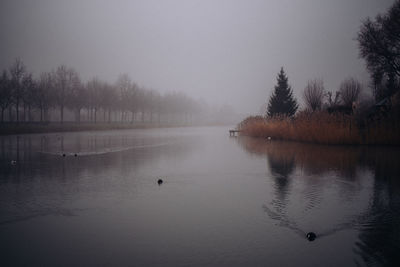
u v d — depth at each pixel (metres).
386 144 25.16
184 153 23.16
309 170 15.55
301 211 8.96
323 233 7.27
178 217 8.46
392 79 33.94
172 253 6.21
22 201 9.96
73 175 14.37
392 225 7.75
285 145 28.12
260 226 7.76
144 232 7.37
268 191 11.37
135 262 5.83
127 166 17.06
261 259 5.93
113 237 7.07
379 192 11.08
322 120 28.44
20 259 6.00
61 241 6.86
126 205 9.59
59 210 9.06
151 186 12.15
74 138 38.22
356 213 8.73
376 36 32.66
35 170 15.66
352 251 6.28
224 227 7.70
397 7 31.34
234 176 14.15
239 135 46.66
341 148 24.39
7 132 43.72
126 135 45.69
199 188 11.87
